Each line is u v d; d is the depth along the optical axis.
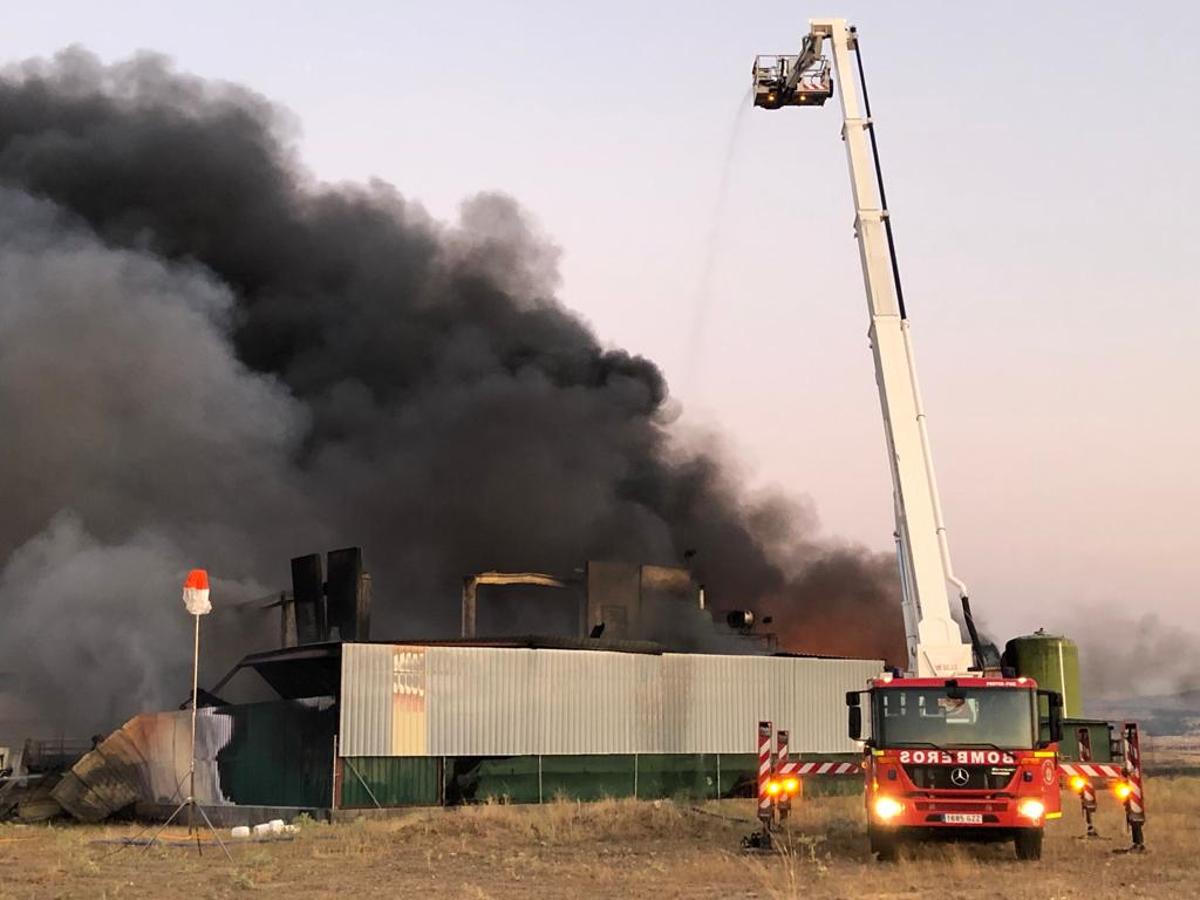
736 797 33.91
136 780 31.05
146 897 14.20
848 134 23.66
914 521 21.19
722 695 34.19
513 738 30.41
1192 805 27.34
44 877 16.36
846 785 35.97
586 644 34.09
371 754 28.36
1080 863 17.12
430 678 29.48
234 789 31.09
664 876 15.85
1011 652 31.38
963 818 17.34
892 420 21.80
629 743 32.28
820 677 36.12
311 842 21.47
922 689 17.95
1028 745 17.53
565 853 19.11
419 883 15.37
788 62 27.56
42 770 39.81
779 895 13.25
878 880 15.17
